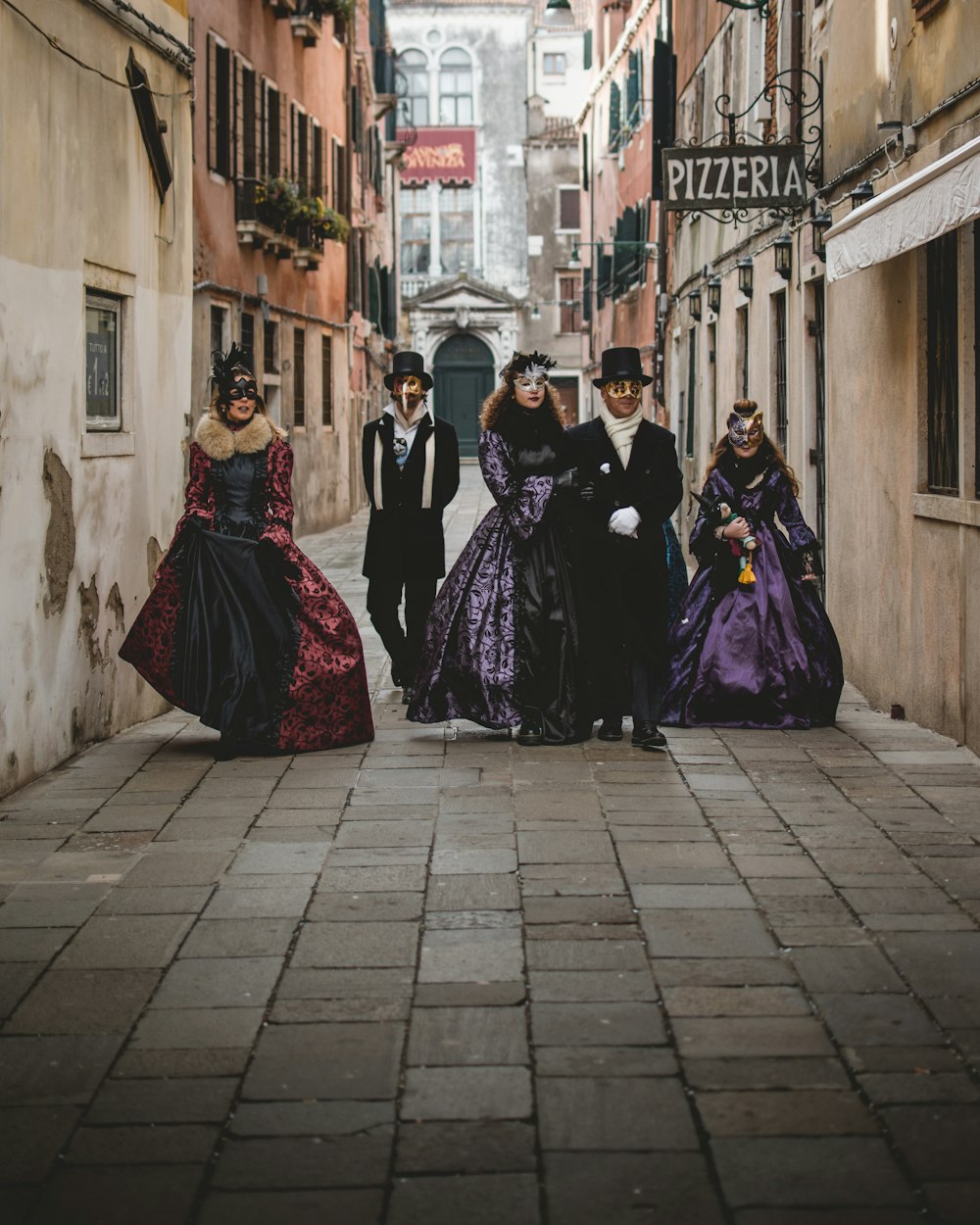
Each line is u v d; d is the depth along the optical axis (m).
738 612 8.56
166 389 9.62
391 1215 3.24
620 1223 3.20
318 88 27.05
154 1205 3.30
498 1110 3.71
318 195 26.94
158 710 9.35
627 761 7.57
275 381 24.20
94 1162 3.49
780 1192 3.31
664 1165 3.44
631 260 29.77
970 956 4.71
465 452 61.75
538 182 62.25
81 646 7.96
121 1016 4.32
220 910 5.22
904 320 9.16
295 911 5.20
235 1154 3.52
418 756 7.75
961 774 7.27
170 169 9.53
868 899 5.28
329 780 7.19
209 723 7.61
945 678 8.31
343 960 4.73
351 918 5.12
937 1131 3.57
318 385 27.56
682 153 11.82
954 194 6.63
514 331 61.31
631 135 31.44
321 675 7.84
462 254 64.94
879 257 7.77
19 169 7.10
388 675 10.64
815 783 7.08
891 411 9.44
